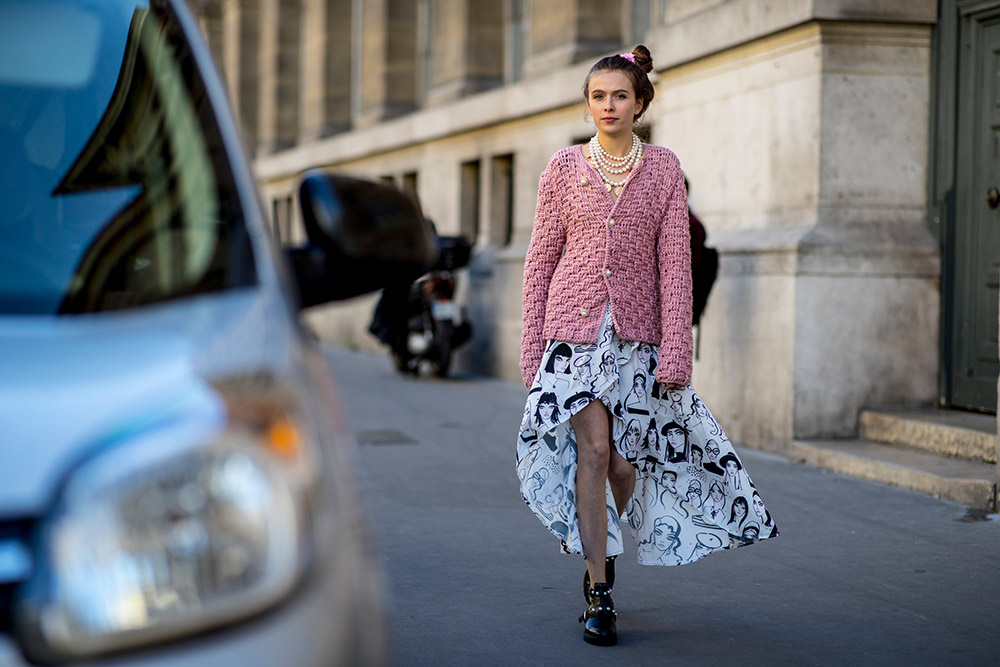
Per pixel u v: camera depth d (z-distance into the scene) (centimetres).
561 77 1377
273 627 172
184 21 287
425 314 1485
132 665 166
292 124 2783
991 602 507
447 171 1748
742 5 938
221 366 184
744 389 918
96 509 166
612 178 450
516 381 1445
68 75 278
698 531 461
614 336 451
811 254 853
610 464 467
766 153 929
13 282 222
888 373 866
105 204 243
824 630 467
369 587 194
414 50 2111
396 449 923
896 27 870
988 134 823
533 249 462
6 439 169
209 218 231
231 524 171
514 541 618
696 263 769
